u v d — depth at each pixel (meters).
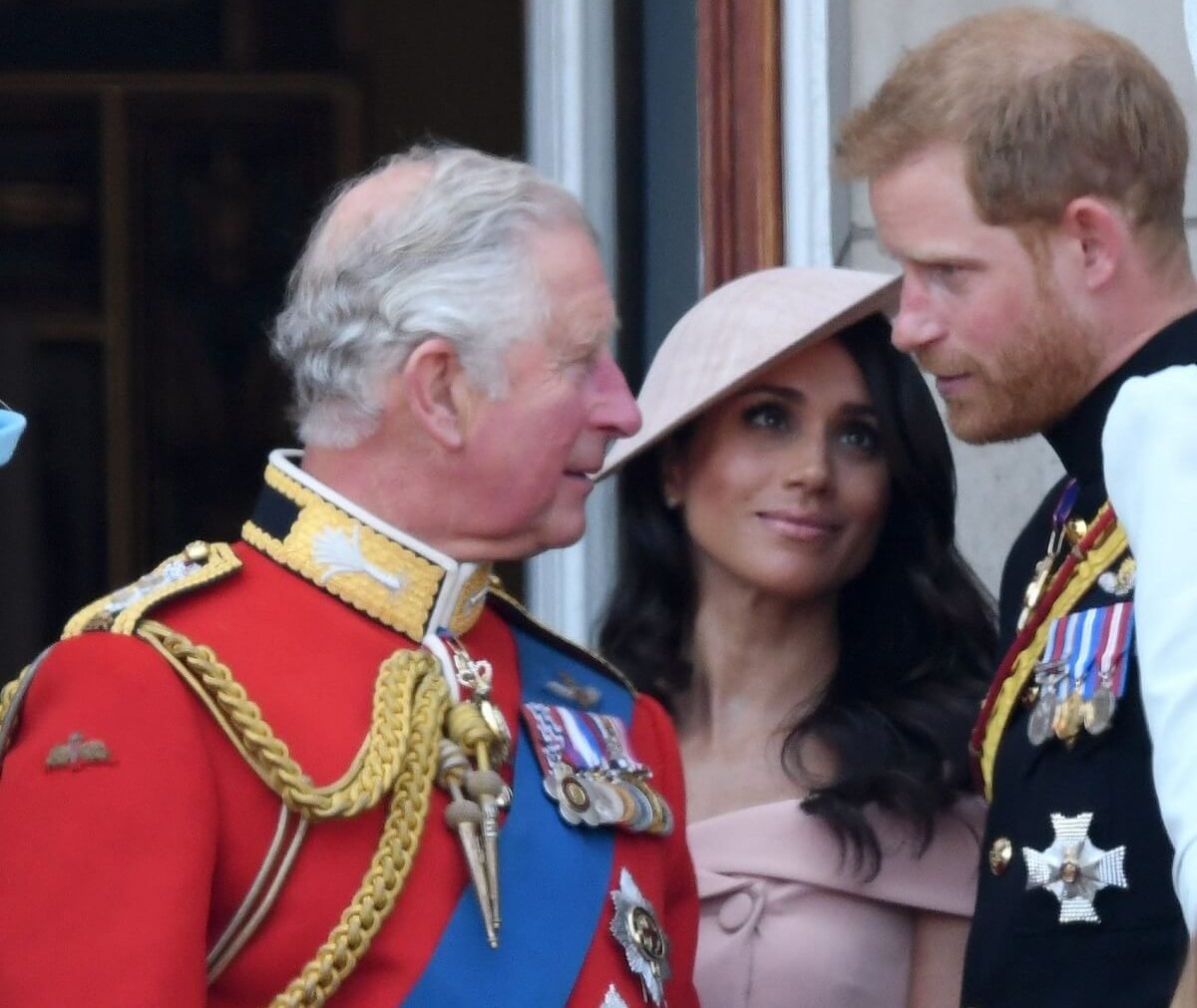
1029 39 9.24
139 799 8.08
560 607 14.51
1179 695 6.22
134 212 23.34
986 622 11.40
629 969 8.79
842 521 11.18
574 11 14.77
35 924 7.98
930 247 9.20
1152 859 8.52
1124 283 9.10
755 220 14.27
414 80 23.56
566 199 8.98
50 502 23.12
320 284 8.83
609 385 9.04
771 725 11.36
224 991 8.27
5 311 23.19
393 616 8.81
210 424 23.33
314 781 8.34
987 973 9.02
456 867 8.54
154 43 23.44
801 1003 10.60
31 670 8.51
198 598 8.73
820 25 14.06
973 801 10.94
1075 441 9.29
